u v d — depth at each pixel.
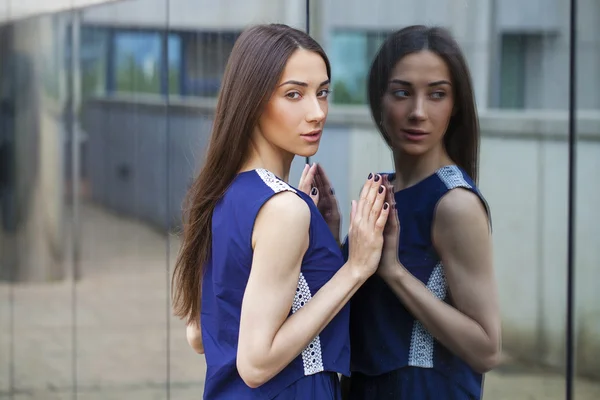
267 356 1.99
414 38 2.44
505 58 2.38
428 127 2.42
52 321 5.01
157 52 3.83
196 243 2.20
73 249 4.77
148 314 4.01
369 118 2.56
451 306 2.39
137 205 4.08
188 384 3.72
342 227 2.63
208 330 2.19
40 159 5.13
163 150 3.81
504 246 2.38
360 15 2.60
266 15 3.05
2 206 5.43
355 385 2.60
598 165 2.41
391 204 2.40
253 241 2.02
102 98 4.43
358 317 2.54
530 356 2.41
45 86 5.00
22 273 5.36
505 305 2.40
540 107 2.38
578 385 2.40
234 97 2.10
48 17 4.94
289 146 2.11
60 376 4.94
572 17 2.38
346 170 2.64
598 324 2.43
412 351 2.44
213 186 2.14
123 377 4.27
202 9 3.47
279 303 2.00
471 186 2.36
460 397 2.39
